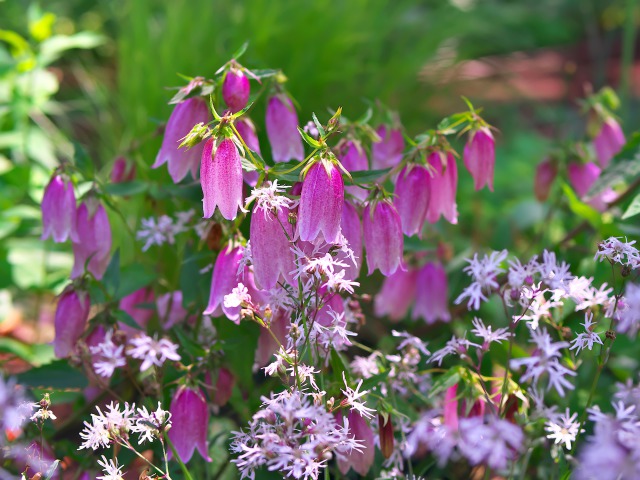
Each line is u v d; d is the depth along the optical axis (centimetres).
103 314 86
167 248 114
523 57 288
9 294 126
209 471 86
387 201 77
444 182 83
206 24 163
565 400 87
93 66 209
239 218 80
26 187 130
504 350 87
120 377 93
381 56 192
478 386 78
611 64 294
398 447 83
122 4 203
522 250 137
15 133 132
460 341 78
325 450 71
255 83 100
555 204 114
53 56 133
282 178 74
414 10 209
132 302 96
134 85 160
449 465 91
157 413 74
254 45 153
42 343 118
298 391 73
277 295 77
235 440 76
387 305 109
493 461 68
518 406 78
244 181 81
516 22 277
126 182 91
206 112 83
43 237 87
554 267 77
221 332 87
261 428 74
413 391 85
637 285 81
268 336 86
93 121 182
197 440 79
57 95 198
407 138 82
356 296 83
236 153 73
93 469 83
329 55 162
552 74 280
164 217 90
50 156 132
